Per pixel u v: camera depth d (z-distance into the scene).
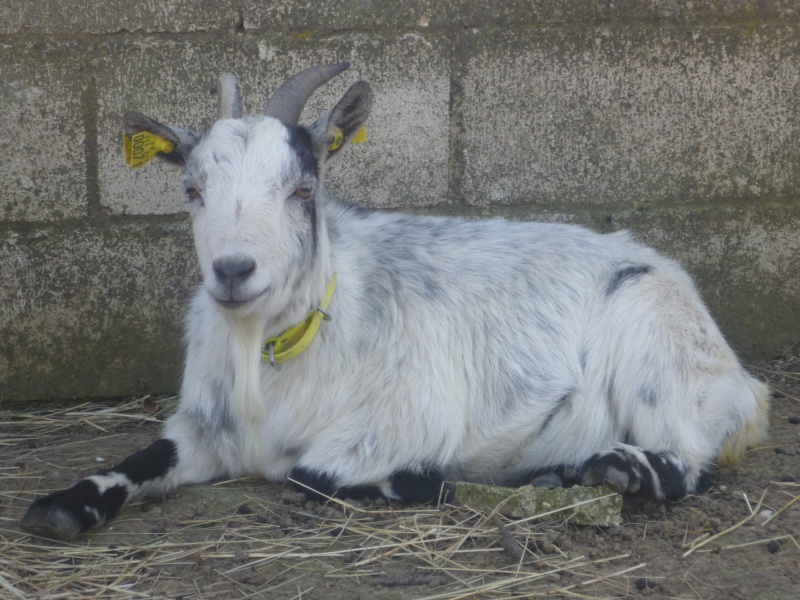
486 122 5.41
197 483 4.03
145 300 5.32
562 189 5.53
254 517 3.65
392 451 3.83
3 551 3.38
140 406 5.30
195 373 4.04
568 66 5.38
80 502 3.49
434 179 5.45
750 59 5.47
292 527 3.56
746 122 5.55
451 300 4.09
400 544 3.41
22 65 5.06
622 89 5.44
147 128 3.73
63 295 5.25
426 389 3.90
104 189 5.23
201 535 3.52
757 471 4.20
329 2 5.21
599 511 3.59
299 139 3.61
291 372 3.85
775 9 5.45
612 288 4.20
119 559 3.33
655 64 5.43
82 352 5.31
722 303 5.71
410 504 3.82
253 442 3.94
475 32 5.31
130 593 3.10
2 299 5.20
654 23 5.40
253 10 5.18
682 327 4.06
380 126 5.35
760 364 5.73
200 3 5.14
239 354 3.62
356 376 3.87
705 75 5.47
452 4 5.28
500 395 4.05
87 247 5.23
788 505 3.78
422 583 3.16
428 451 3.87
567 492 3.63
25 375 5.28
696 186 5.61
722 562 3.32
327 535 3.50
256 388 3.66
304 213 3.59
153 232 5.27
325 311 3.80
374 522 3.61
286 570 3.26
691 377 4.00
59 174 5.18
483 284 4.18
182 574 3.24
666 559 3.34
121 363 5.36
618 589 3.13
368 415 3.84
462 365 4.02
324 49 5.24
